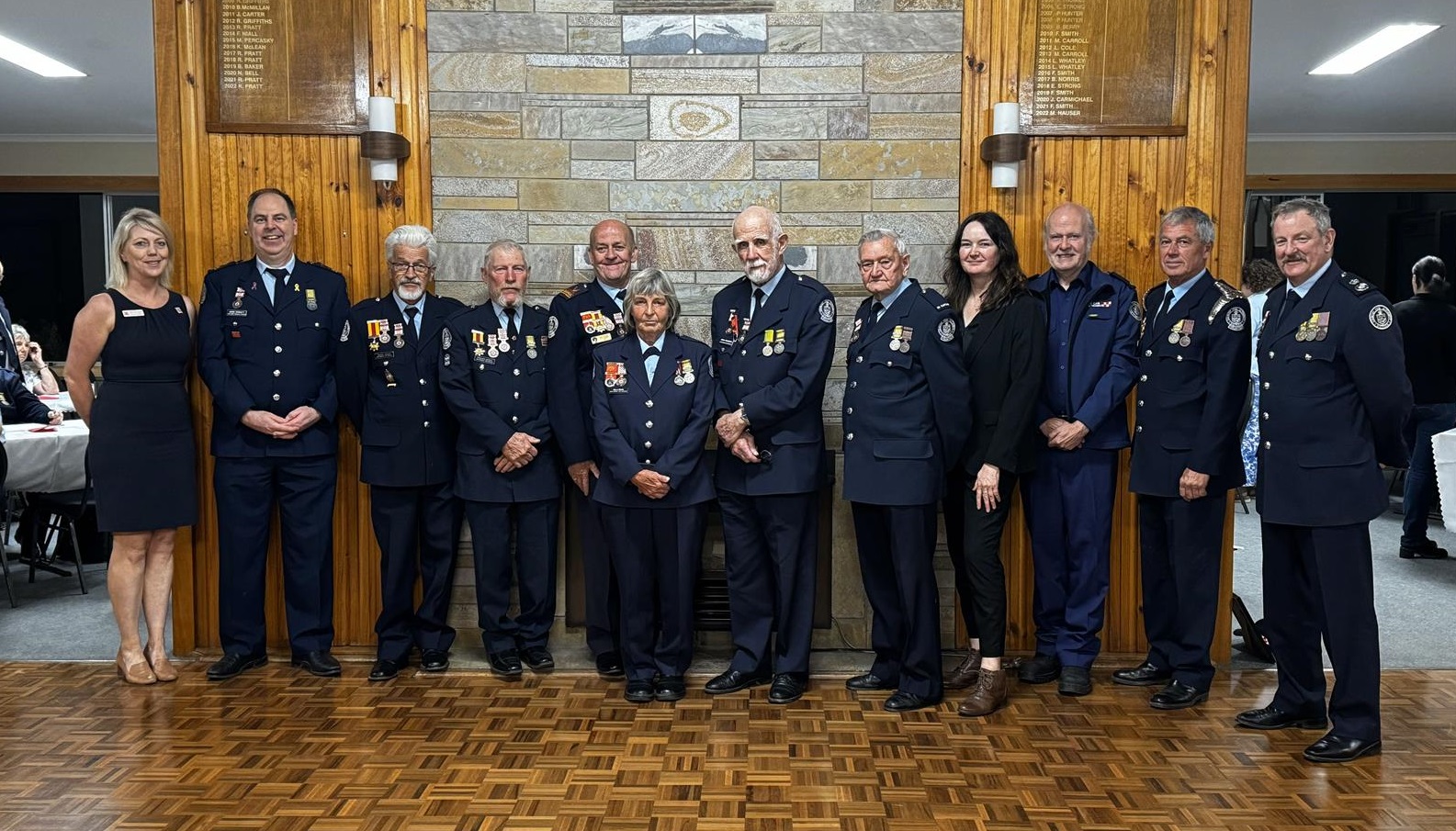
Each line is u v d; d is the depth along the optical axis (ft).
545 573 12.30
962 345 11.03
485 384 11.84
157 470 11.81
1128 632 12.97
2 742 10.23
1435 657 13.12
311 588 12.38
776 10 12.73
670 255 12.92
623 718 10.89
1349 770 9.61
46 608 15.69
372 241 12.89
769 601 11.76
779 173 12.84
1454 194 32.30
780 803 8.94
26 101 27.76
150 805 8.86
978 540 11.10
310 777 9.44
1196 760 9.84
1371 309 9.49
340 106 12.88
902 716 10.96
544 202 12.90
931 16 12.68
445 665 12.37
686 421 11.34
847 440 11.28
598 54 12.80
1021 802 8.98
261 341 12.05
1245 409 11.10
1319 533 9.85
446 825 8.54
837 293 12.91
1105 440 11.68
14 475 15.71
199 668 12.52
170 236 11.96
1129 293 11.80
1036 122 12.75
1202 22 12.53
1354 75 24.71
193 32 12.67
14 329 20.58
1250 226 33.19
